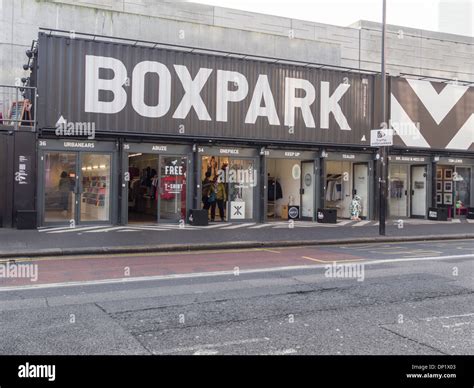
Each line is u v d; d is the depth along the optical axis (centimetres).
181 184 1856
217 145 1900
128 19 2002
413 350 524
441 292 802
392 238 1609
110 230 1605
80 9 1945
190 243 1360
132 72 1723
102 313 660
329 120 2034
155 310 678
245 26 2314
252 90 1905
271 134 1933
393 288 830
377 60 2548
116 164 1745
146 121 1739
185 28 2081
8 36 1880
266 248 1405
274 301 734
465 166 2444
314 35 2423
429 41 2664
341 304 720
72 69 1641
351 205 2184
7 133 1584
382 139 1659
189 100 1803
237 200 1964
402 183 2342
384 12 1697
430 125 2261
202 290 809
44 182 1645
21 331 579
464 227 1959
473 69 2778
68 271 987
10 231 1519
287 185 2214
